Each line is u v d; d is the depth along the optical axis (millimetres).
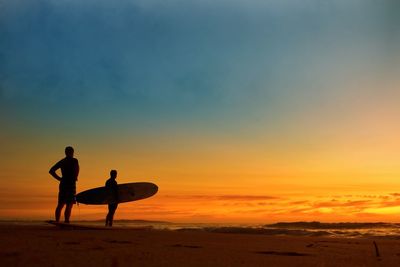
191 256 4992
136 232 9445
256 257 5137
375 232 13266
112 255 4828
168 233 9547
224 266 4266
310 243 7738
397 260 5094
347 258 5258
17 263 4086
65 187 10375
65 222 10359
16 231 8703
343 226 16297
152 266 4090
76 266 3953
